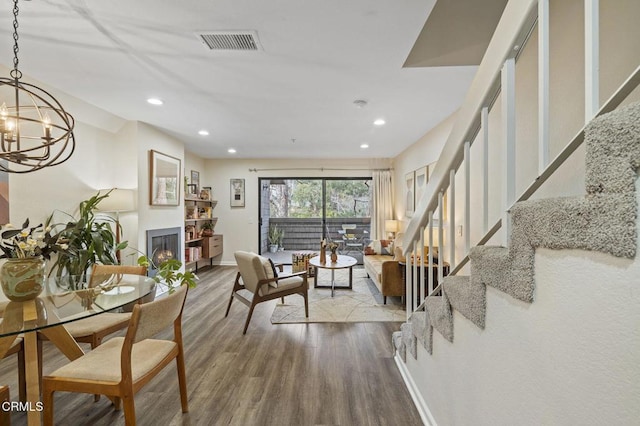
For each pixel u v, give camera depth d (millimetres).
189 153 5980
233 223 6684
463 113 1267
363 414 1803
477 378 1163
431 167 4285
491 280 1014
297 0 1634
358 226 6797
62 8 1677
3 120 1365
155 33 1932
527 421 860
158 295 4227
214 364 2383
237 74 2520
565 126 1394
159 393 2008
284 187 6855
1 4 1622
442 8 2293
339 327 3133
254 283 3135
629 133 539
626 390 559
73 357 1853
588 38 673
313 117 3697
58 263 2881
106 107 3311
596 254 622
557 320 737
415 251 2064
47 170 3043
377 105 3279
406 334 2107
